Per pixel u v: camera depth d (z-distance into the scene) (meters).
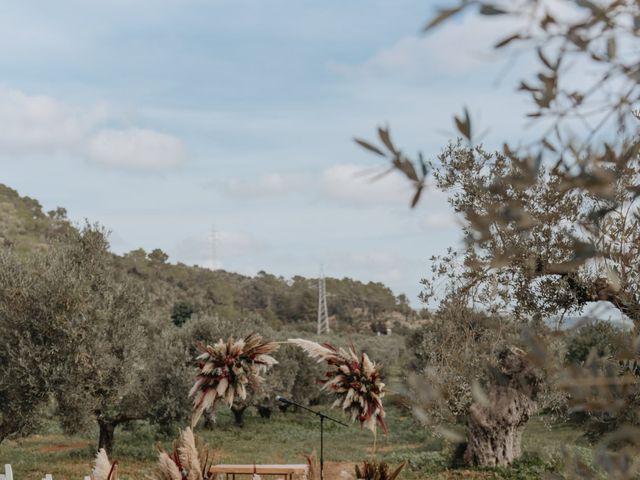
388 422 34.22
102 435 24.22
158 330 35.50
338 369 2.76
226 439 30.31
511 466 18.22
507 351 11.14
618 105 1.12
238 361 3.05
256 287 145.25
